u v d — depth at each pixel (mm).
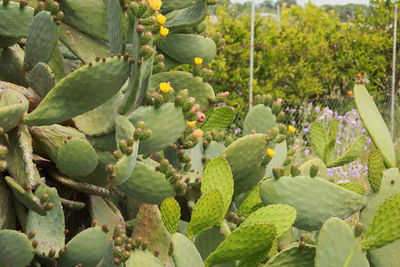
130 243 2289
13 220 2414
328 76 12469
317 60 12430
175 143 2896
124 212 2932
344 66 12883
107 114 2479
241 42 11430
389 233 2463
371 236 2486
